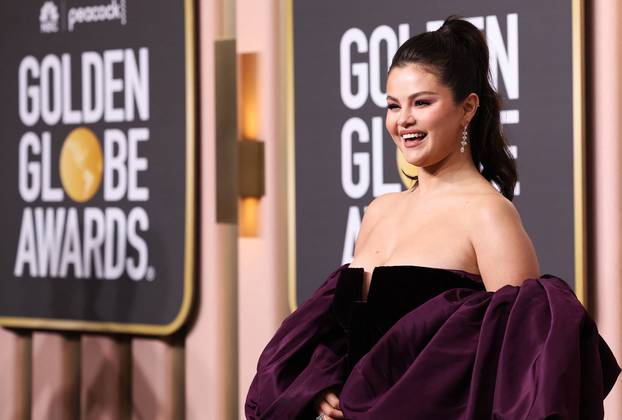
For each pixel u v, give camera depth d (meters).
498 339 2.27
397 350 2.38
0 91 5.43
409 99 2.51
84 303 5.21
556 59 4.05
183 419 5.14
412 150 2.53
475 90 2.60
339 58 4.50
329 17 4.52
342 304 2.58
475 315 2.33
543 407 2.10
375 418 2.28
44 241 5.32
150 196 5.02
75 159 5.22
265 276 4.80
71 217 5.24
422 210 2.58
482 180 2.57
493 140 2.68
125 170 5.09
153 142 5.00
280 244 4.78
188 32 4.90
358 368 2.38
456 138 2.57
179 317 4.95
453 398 2.28
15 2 5.39
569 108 4.02
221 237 4.94
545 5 4.07
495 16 4.17
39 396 5.45
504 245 2.42
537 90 4.09
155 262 5.00
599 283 4.09
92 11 5.18
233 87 4.93
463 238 2.47
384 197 2.81
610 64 4.05
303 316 2.66
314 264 4.57
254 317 4.83
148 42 5.02
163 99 4.98
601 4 4.07
